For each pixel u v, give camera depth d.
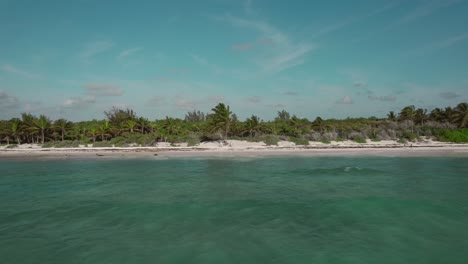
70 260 14.48
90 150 68.19
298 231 17.92
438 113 93.69
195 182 32.56
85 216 20.95
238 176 36.22
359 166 43.34
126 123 81.62
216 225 19.03
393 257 14.50
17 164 49.34
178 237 17.16
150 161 52.25
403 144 71.25
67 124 80.69
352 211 21.55
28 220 20.22
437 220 19.52
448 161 48.28
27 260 14.50
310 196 25.91
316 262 14.02
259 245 15.98
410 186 29.50
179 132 85.50
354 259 14.31
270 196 26.08
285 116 132.88
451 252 14.99
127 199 25.33
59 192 28.19
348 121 101.75
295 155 59.34
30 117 81.62
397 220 19.61
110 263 14.15
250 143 75.25
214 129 75.75
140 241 16.64
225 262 14.12
